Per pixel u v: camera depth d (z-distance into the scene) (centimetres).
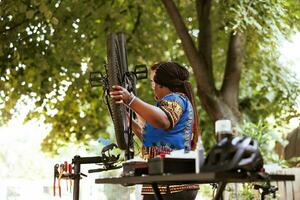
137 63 1023
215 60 1020
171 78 334
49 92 864
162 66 337
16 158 2042
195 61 810
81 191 566
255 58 946
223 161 236
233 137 246
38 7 757
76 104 926
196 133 331
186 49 812
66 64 866
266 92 972
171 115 309
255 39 784
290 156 804
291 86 940
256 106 989
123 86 333
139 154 359
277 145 840
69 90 874
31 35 810
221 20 855
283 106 940
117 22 980
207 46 827
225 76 838
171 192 309
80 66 880
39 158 1808
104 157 368
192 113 326
